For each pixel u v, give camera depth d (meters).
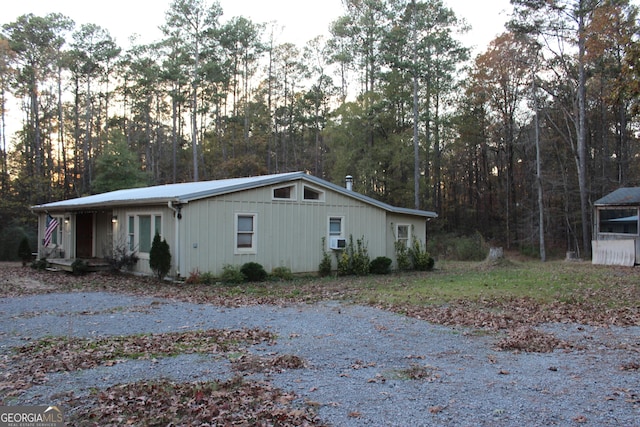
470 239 30.06
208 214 14.67
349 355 6.41
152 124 49.81
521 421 4.20
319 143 45.44
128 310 9.84
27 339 7.23
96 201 17.55
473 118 36.41
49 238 19.58
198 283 14.09
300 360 6.06
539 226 32.06
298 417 4.23
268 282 15.00
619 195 22.00
